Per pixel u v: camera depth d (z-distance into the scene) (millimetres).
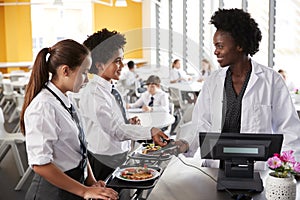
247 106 1773
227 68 1824
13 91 6590
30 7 8891
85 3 9375
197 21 7875
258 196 1457
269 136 1520
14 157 3961
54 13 9203
